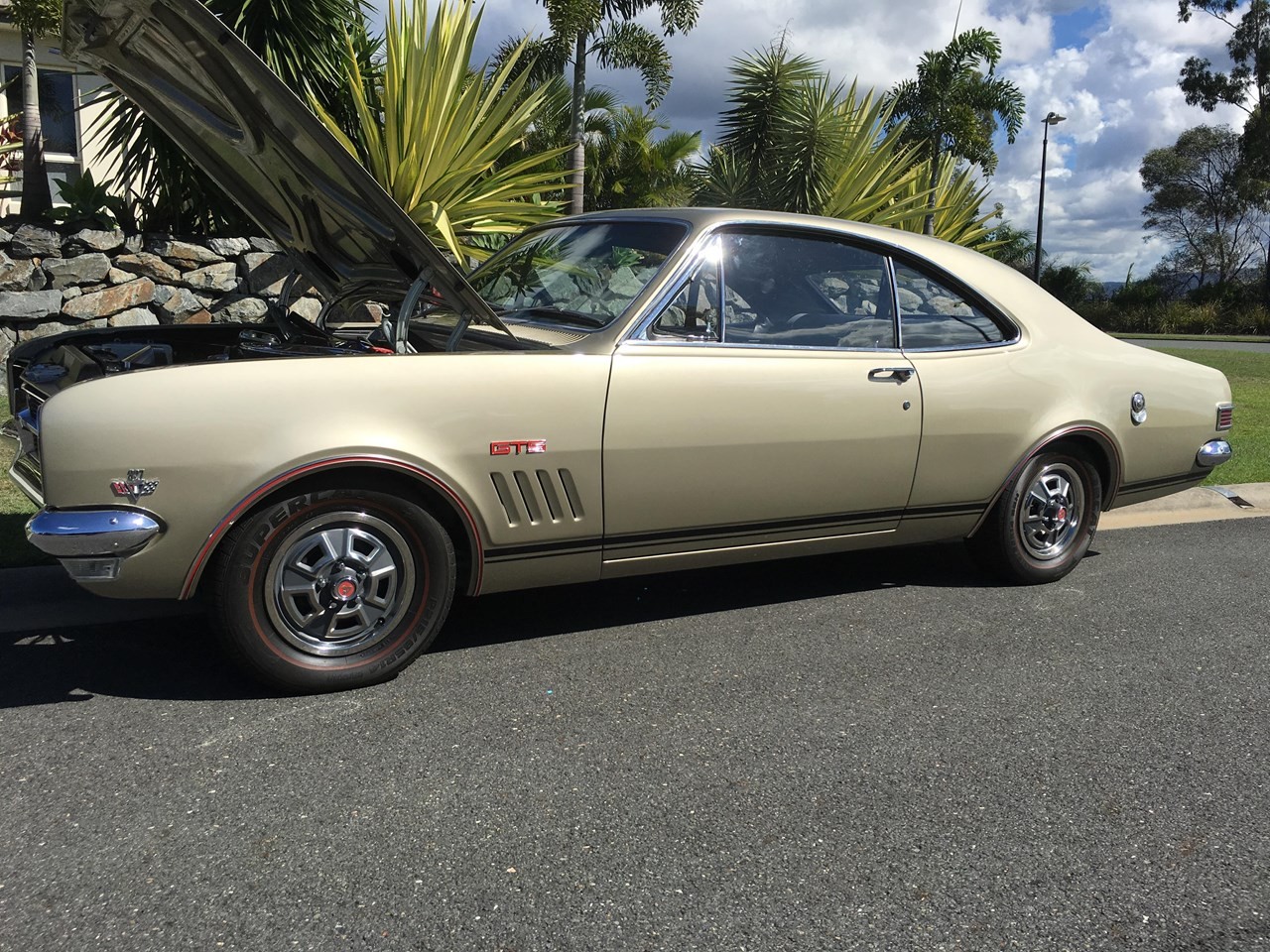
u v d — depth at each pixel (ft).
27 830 7.89
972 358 13.75
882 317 13.34
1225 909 7.44
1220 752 9.95
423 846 7.86
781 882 7.57
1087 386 14.62
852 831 8.30
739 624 13.12
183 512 9.29
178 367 9.46
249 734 9.56
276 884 7.32
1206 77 145.59
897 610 13.88
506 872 7.56
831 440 12.50
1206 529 18.97
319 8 26.08
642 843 8.01
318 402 9.71
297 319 14.97
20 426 10.82
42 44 37.96
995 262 14.93
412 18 25.44
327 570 10.19
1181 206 167.94
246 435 9.41
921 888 7.56
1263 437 27.40
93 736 9.42
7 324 24.20
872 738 10.00
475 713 10.19
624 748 9.59
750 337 12.28
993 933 7.06
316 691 10.39
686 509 11.80
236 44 9.11
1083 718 10.63
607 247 13.00
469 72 28.50
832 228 13.21
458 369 10.40
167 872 7.42
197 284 26.23
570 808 8.48
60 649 11.35
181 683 10.61
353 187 10.31
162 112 11.86
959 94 47.78
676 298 11.80
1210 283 148.77
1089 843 8.25
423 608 10.73
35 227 24.30
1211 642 13.00
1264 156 141.79
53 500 9.16
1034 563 14.94
